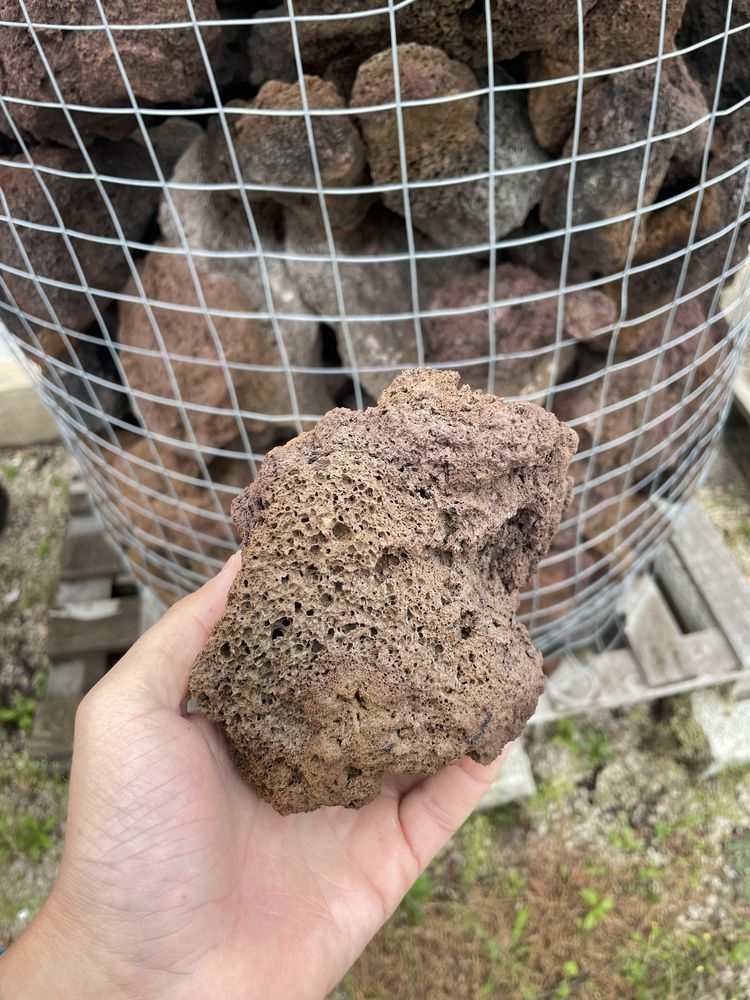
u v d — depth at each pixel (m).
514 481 0.24
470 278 0.33
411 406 0.23
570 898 0.42
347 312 0.33
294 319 0.32
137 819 0.23
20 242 0.31
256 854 0.26
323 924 0.26
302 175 0.29
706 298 0.35
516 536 0.25
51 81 0.28
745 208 0.32
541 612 0.41
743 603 0.47
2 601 0.56
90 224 0.33
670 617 0.46
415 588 0.22
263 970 0.25
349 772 0.22
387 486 0.22
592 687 0.45
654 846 0.44
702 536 0.50
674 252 0.33
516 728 0.23
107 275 0.35
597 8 0.27
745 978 0.40
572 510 0.38
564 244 0.31
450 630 0.22
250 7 0.32
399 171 0.30
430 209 0.31
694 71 0.32
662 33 0.25
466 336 0.32
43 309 0.35
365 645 0.21
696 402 0.39
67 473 0.63
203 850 0.23
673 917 0.42
